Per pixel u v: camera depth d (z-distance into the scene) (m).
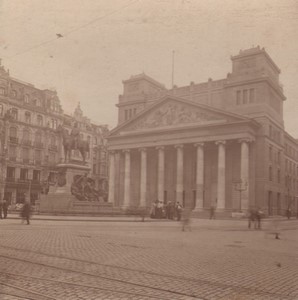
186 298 7.82
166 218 40.66
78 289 8.35
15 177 62.34
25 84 64.94
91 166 60.59
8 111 61.75
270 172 48.41
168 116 64.19
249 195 48.59
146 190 67.44
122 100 75.31
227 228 28.72
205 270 10.91
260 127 49.69
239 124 51.50
